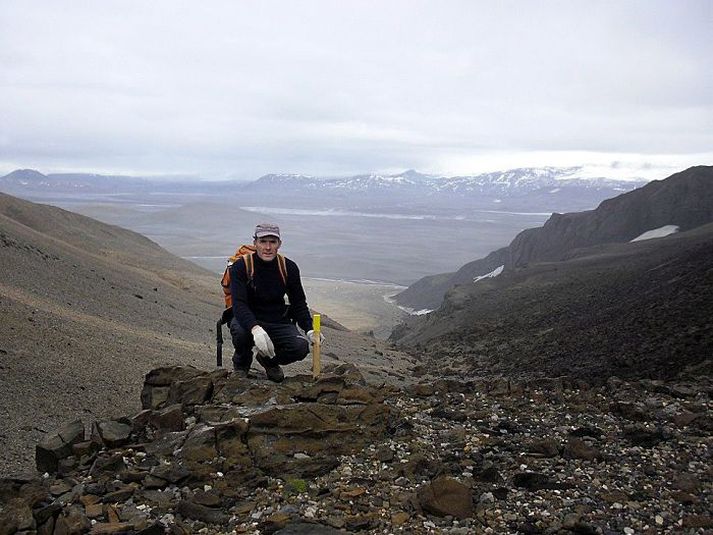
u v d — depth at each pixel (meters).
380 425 6.84
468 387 9.38
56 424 9.45
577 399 8.67
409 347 40.97
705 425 7.31
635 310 29.80
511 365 26.66
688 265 38.44
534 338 32.59
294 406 6.48
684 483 5.68
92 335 15.37
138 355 14.84
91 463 6.08
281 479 5.80
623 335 24.97
